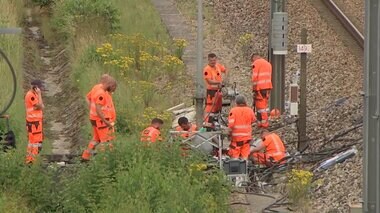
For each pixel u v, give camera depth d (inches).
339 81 3715.6
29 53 4510.3
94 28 4569.4
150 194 2180.1
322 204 2384.4
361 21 4495.6
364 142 1935.3
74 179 2378.2
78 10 4717.0
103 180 2290.8
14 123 3147.1
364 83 1924.2
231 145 2819.9
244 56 4372.5
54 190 2405.3
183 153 2461.9
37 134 2955.2
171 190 2178.9
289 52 4234.7
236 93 3501.5
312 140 2994.6
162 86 3868.1
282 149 2817.4
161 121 2662.4
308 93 3651.6
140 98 3528.5
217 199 2336.4
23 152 2500.0
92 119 2824.8
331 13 4670.3
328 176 2576.3
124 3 5108.3
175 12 5059.1
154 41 4335.6
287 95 3737.7
